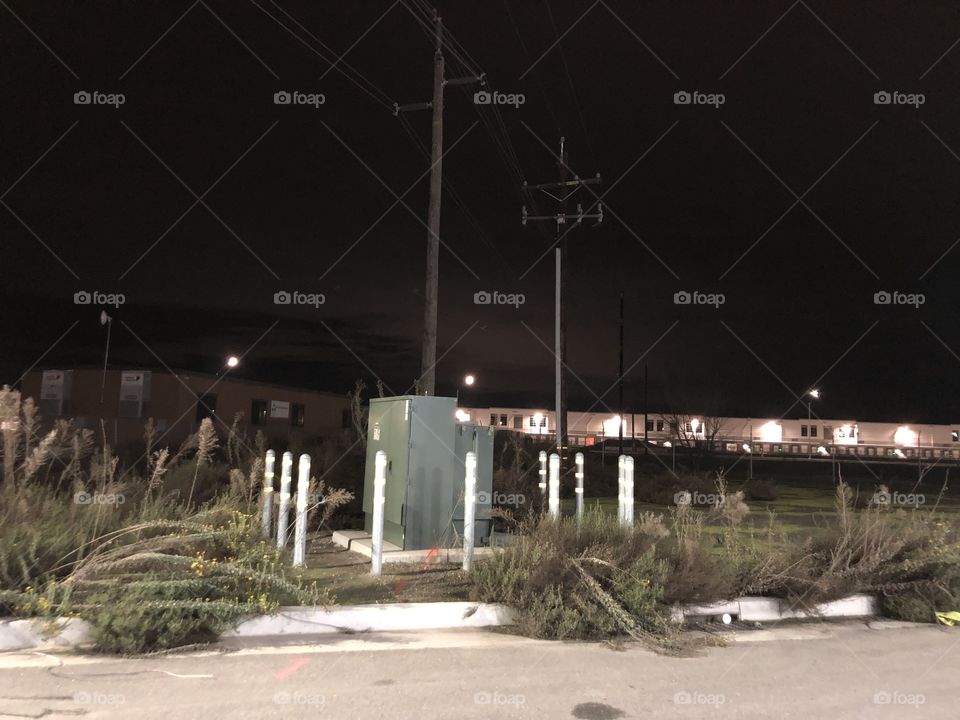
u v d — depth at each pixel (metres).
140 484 8.62
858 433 77.25
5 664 4.93
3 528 5.96
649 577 6.73
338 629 6.21
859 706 4.86
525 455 17.16
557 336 25.58
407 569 8.48
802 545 8.63
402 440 9.54
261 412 36.56
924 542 8.23
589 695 4.88
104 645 5.24
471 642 6.02
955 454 70.25
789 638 6.68
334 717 4.29
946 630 7.16
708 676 5.41
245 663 5.19
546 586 6.55
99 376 32.91
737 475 35.84
